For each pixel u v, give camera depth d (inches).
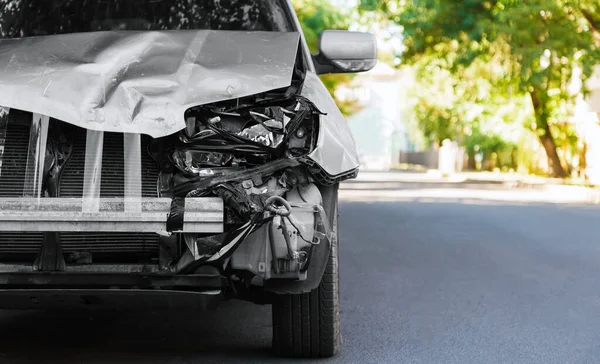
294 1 1505.9
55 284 187.2
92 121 186.1
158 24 257.6
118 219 178.5
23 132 189.2
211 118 191.8
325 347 226.8
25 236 186.7
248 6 259.0
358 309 309.7
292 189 192.2
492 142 1791.3
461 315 300.8
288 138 190.9
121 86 193.8
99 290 185.0
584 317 300.7
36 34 255.6
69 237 185.5
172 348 243.8
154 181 187.9
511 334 271.1
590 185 1321.4
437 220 691.4
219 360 228.4
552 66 1217.4
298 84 209.9
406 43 1320.1
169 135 189.3
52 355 233.8
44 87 191.8
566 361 238.5
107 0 259.8
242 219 182.5
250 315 292.2
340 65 255.4
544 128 1531.7
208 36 224.1
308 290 199.0
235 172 186.7
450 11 1192.8
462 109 1843.0
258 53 214.1
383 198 1021.2
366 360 232.8
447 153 2101.4
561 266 429.7
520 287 362.6
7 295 186.1
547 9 1134.4
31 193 184.9
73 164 188.4
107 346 245.4
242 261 189.5
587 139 1567.4
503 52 1197.1
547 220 697.6
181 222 179.2
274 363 225.0
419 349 248.4
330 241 198.1
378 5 1272.1
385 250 486.0
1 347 242.4
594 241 546.0
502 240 545.6
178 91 194.4
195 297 188.1
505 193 1154.7
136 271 186.2
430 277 387.2
